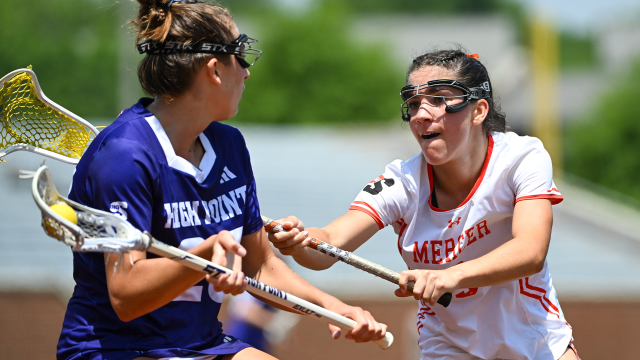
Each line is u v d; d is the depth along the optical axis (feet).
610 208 182.70
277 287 34.65
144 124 30.30
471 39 574.56
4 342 111.14
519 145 36.40
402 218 39.04
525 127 442.91
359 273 114.42
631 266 127.75
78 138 37.22
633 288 118.42
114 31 419.74
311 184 149.89
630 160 354.33
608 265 127.44
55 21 426.51
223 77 31.07
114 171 28.84
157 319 30.73
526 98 448.65
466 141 35.35
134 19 32.01
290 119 459.73
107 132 30.09
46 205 24.62
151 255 30.71
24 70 34.78
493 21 584.40
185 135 31.48
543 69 382.42
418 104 35.65
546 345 38.01
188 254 26.78
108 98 406.82
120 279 28.04
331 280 111.45
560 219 159.22
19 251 118.11
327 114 461.37
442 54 35.99
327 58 468.34
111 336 30.40
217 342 32.89
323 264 38.34
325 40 473.26
